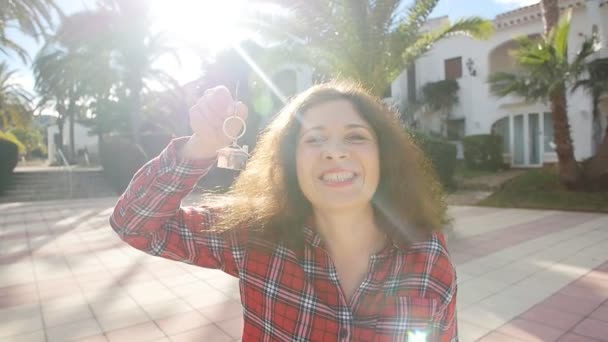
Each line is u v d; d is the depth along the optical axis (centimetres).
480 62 1605
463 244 633
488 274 467
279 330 107
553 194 1073
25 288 439
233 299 399
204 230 113
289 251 110
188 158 101
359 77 662
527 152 1523
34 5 1295
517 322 332
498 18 1539
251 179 123
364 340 103
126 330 329
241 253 114
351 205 104
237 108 100
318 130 106
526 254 559
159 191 101
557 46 963
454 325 111
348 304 107
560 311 353
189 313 364
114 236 733
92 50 1490
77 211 1090
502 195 1159
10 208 1180
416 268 107
